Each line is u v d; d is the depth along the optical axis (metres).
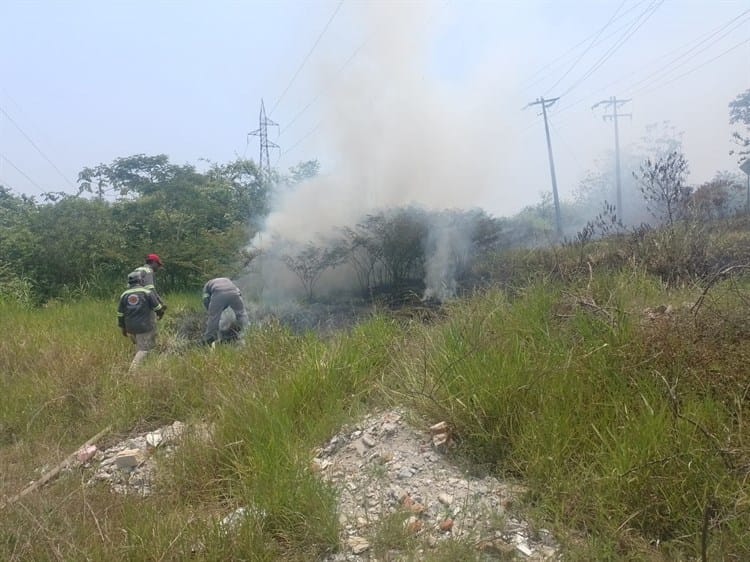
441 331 5.21
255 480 3.67
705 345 3.85
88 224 15.18
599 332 4.27
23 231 14.54
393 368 5.22
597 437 3.38
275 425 4.26
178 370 6.21
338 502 3.39
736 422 3.32
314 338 6.32
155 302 7.64
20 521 3.56
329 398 4.80
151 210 16.81
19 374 6.86
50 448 5.07
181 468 4.11
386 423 4.25
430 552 2.88
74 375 6.27
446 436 3.79
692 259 6.86
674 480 2.91
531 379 3.83
